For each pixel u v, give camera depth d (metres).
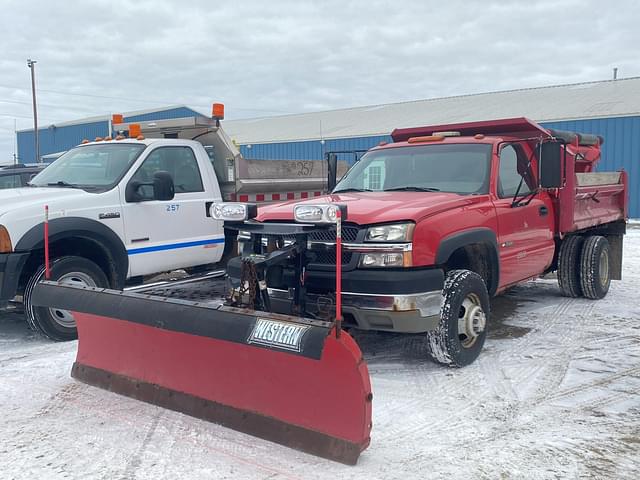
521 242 6.25
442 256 4.92
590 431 4.05
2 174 10.94
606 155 21.95
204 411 4.20
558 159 5.80
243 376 4.03
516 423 4.18
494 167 6.01
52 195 6.31
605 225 8.86
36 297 5.02
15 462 3.67
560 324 6.88
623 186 8.80
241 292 4.42
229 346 4.02
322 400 3.69
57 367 5.40
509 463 3.60
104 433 4.06
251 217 4.80
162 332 4.40
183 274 7.59
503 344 6.07
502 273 5.90
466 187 5.95
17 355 5.81
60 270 6.02
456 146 6.36
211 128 7.74
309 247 4.95
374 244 4.75
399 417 4.29
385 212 4.88
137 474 3.50
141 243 6.80
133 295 4.46
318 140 28.47
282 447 3.79
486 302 5.48
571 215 6.96
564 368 5.33
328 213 3.97
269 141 30.17
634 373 5.21
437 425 4.15
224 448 3.81
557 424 4.16
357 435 3.56
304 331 3.51
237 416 4.04
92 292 4.71
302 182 8.62
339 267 3.52
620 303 8.03
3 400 4.67
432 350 5.21
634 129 21.44
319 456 3.65
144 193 6.91
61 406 4.53
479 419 4.25
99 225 6.36
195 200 7.37
